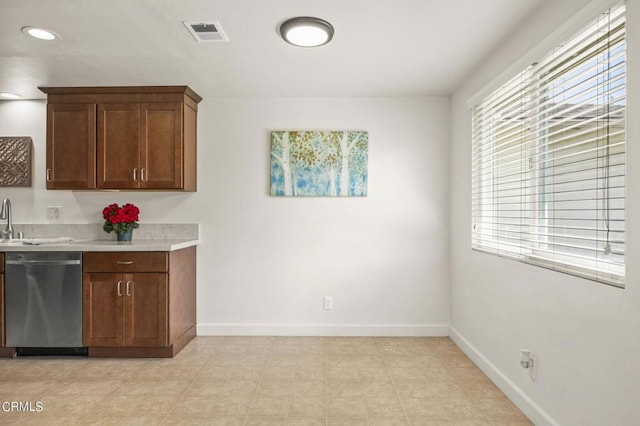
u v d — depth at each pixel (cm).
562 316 200
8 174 387
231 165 393
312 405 249
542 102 229
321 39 255
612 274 165
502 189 278
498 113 283
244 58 294
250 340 377
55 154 360
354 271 391
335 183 388
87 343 327
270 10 224
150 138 358
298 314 391
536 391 225
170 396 262
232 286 393
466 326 341
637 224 151
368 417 235
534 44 227
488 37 260
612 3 161
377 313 390
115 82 347
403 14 229
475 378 290
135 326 327
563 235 203
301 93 381
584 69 191
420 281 390
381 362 321
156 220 391
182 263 357
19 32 250
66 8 221
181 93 358
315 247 391
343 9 224
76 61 298
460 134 357
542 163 230
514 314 251
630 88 155
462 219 352
